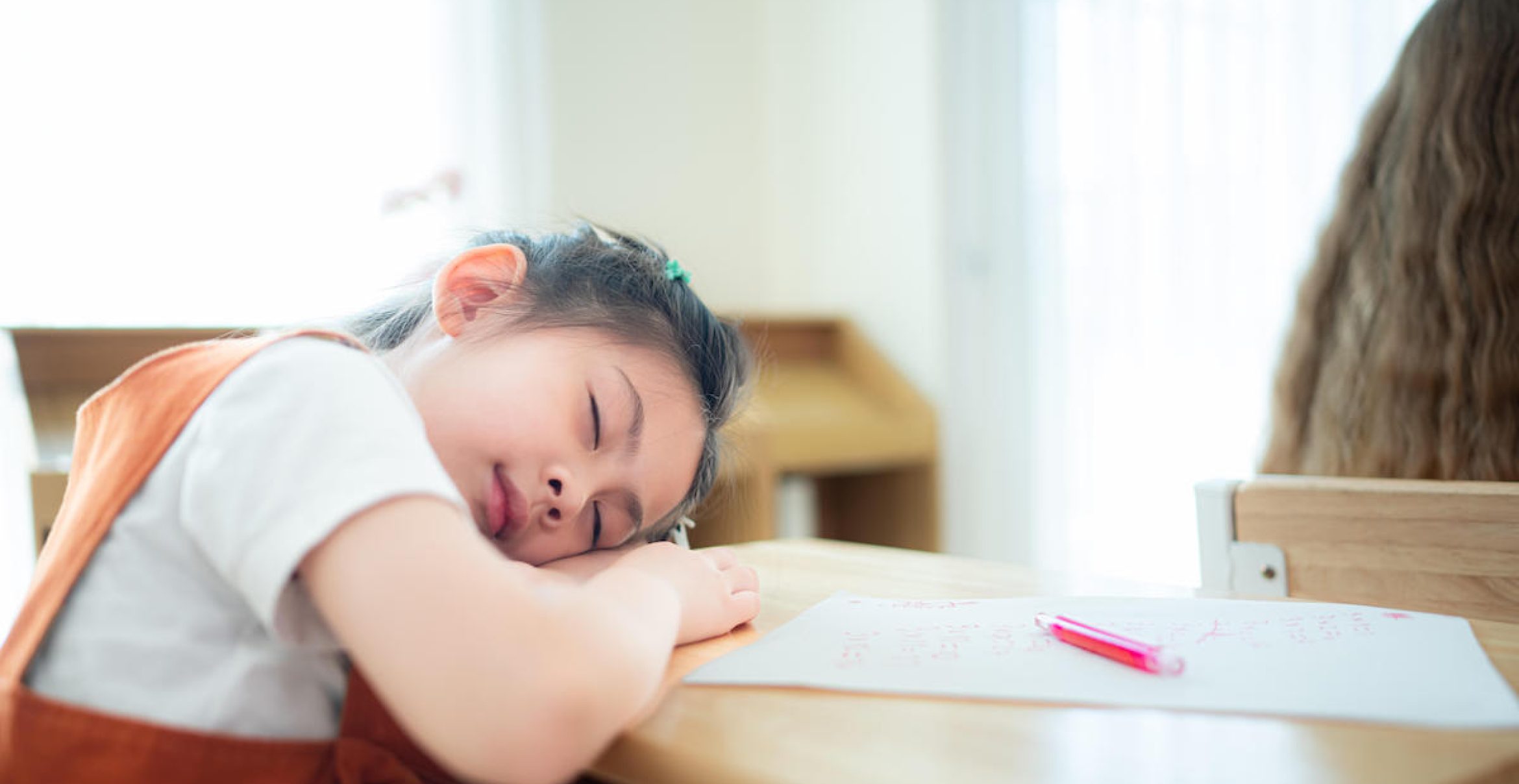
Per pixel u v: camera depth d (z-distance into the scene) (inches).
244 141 96.3
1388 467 38.5
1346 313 40.7
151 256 92.3
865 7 121.6
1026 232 112.6
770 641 28.0
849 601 33.0
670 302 35.5
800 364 120.3
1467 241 36.8
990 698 22.8
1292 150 97.9
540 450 29.7
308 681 24.0
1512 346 35.8
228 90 95.6
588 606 22.8
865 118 122.3
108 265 90.5
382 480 21.9
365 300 41.4
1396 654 24.6
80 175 89.4
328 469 22.1
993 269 114.4
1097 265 108.4
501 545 30.7
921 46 115.2
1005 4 113.1
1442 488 31.2
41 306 88.0
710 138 130.5
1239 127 100.6
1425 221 37.9
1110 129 107.4
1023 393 113.4
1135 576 106.8
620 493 31.8
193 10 94.0
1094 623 28.8
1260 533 34.7
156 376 26.6
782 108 133.2
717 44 131.2
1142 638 27.0
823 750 20.1
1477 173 36.8
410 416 24.6
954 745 20.0
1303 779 17.8
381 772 23.4
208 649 23.8
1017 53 112.6
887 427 110.3
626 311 33.2
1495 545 30.1
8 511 84.9
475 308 31.5
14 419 85.0
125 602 24.1
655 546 31.2
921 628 29.0
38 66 87.9
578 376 30.6
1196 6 102.5
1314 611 29.3
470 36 109.3
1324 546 33.3
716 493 86.5
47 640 24.4
